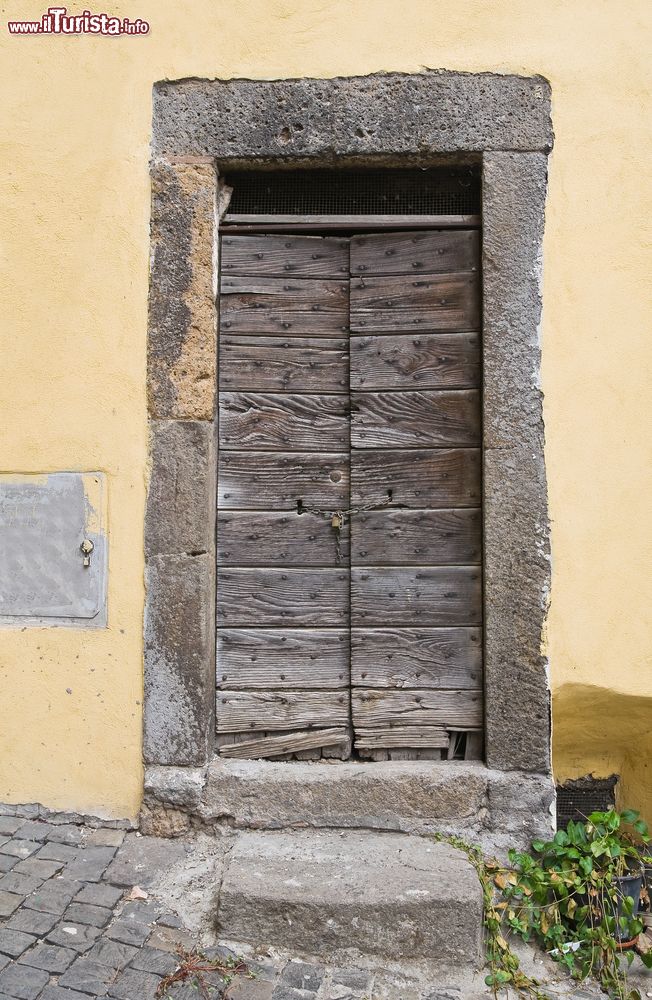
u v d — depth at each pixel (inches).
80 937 87.7
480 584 112.8
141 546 109.9
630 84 107.7
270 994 83.6
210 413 110.7
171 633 109.3
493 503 108.2
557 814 120.6
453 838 105.5
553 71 108.3
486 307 108.7
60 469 110.8
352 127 110.1
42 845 104.0
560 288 108.0
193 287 110.6
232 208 117.5
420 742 112.3
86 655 110.0
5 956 83.7
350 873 95.4
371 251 115.4
